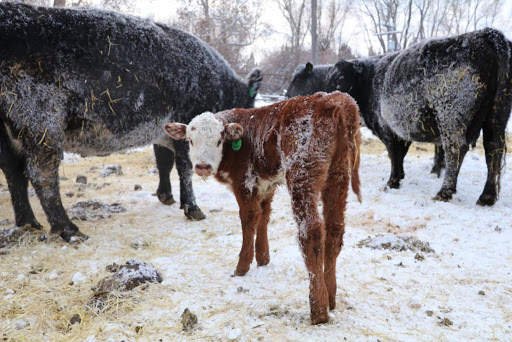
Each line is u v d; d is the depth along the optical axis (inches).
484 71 231.5
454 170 251.4
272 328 124.2
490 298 139.5
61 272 169.3
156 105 223.0
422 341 116.7
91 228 223.6
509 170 317.7
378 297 141.4
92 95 198.1
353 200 266.1
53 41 188.9
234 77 267.3
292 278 158.1
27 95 184.4
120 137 215.9
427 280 153.3
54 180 198.5
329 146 125.7
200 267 171.5
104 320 131.3
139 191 303.1
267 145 144.9
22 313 137.3
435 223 219.6
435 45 250.2
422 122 261.3
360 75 332.2
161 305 139.8
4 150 206.5
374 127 323.9
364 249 182.2
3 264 174.7
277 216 239.5
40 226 221.8
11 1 192.5
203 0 1062.4
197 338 120.7
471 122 241.8
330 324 125.0
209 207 265.4
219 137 151.3
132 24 214.1
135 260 164.9
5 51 179.3
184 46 238.8
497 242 188.7
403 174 308.0
